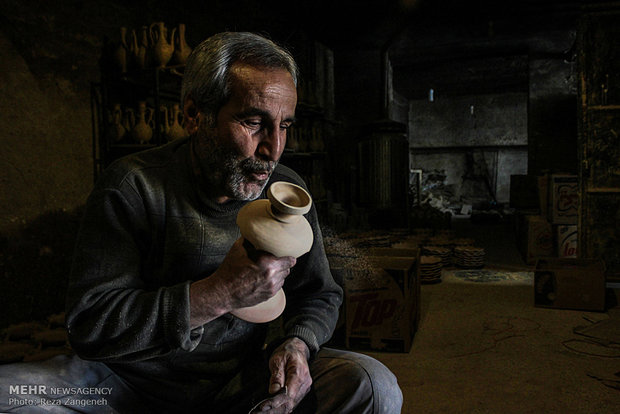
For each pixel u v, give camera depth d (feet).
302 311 4.27
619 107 13.69
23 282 11.27
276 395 3.34
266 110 3.15
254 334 4.18
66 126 12.33
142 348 3.15
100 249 3.37
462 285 14.67
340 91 29.09
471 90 46.19
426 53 34.12
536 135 31.81
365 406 3.68
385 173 24.38
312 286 4.42
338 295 4.58
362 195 25.29
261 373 4.14
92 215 3.45
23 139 11.30
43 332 9.93
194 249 3.71
